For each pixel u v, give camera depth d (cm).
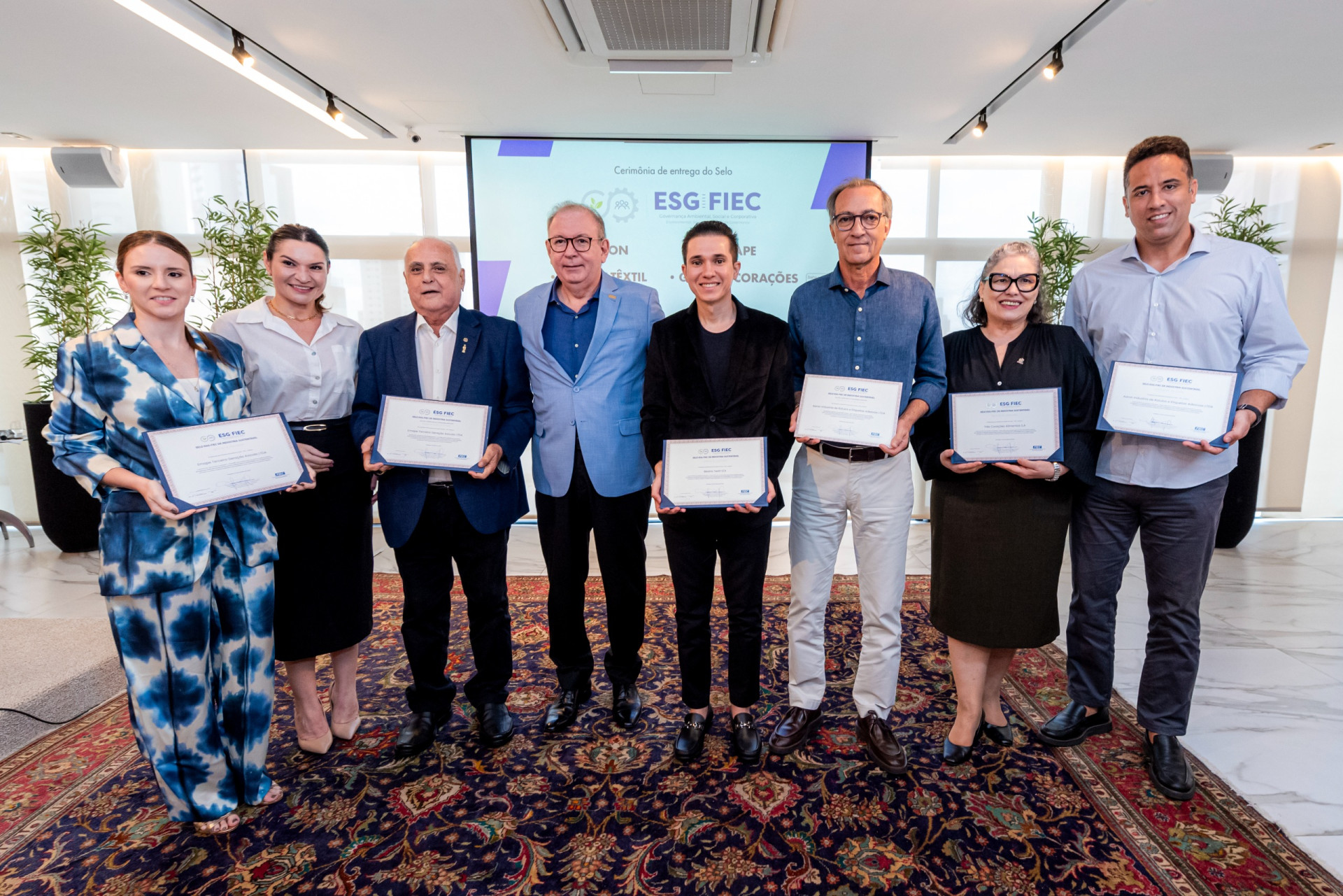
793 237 430
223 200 416
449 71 313
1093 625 180
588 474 177
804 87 331
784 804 161
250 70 302
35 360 394
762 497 156
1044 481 159
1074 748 183
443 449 166
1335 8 247
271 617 158
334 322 175
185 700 145
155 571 138
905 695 214
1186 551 163
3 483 454
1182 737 192
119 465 136
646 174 422
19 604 314
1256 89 326
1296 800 163
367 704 212
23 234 432
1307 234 445
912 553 387
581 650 197
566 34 274
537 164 418
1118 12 252
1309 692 218
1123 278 171
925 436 174
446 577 184
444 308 172
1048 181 452
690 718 181
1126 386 160
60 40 272
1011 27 269
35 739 196
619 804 161
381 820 156
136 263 135
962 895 133
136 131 391
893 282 165
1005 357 163
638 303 182
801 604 179
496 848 147
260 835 152
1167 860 141
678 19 261
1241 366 164
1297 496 468
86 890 137
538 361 182
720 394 163
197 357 146
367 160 445
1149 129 387
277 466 149
